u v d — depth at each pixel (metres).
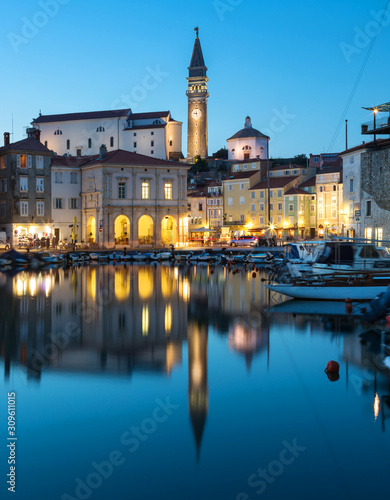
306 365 21.55
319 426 15.52
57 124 176.25
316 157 160.12
